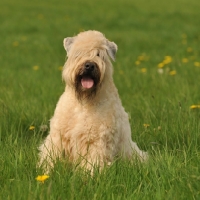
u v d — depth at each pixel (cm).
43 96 1544
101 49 979
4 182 838
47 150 934
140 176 859
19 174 856
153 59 2475
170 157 920
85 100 959
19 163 892
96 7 5194
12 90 1666
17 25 3747
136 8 5156
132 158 952
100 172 877
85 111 955
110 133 950
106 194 775
